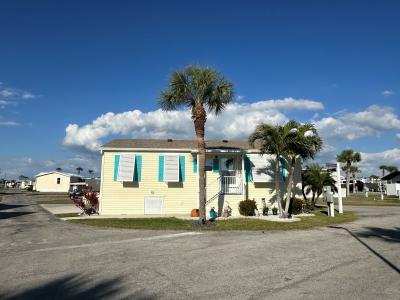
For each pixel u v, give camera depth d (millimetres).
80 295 6273
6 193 66688
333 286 6648
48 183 80938
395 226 15836
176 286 6750
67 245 11422
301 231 14523
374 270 7816
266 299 5957
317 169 25641
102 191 21891
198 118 17172
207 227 15828
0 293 6418
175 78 16938
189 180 22359
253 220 18562
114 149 22141
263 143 19719
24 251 10445
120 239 12617
